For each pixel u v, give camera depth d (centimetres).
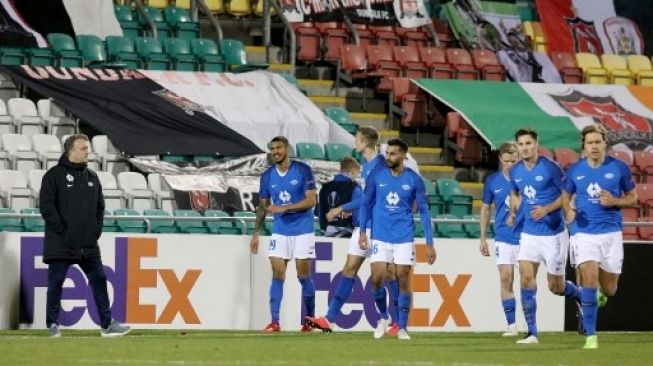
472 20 9125
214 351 3491
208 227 5700
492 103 7975
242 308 5006
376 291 4403
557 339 4528
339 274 5106
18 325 4766
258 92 7425
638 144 8094
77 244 4259
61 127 6712
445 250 5238
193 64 7719
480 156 7819
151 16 8181
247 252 5019
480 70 8619
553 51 9462
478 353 3594
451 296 5241
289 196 4666
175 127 6838
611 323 5453
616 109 8244
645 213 7462
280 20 8706
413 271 5197
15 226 5331
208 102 7156
